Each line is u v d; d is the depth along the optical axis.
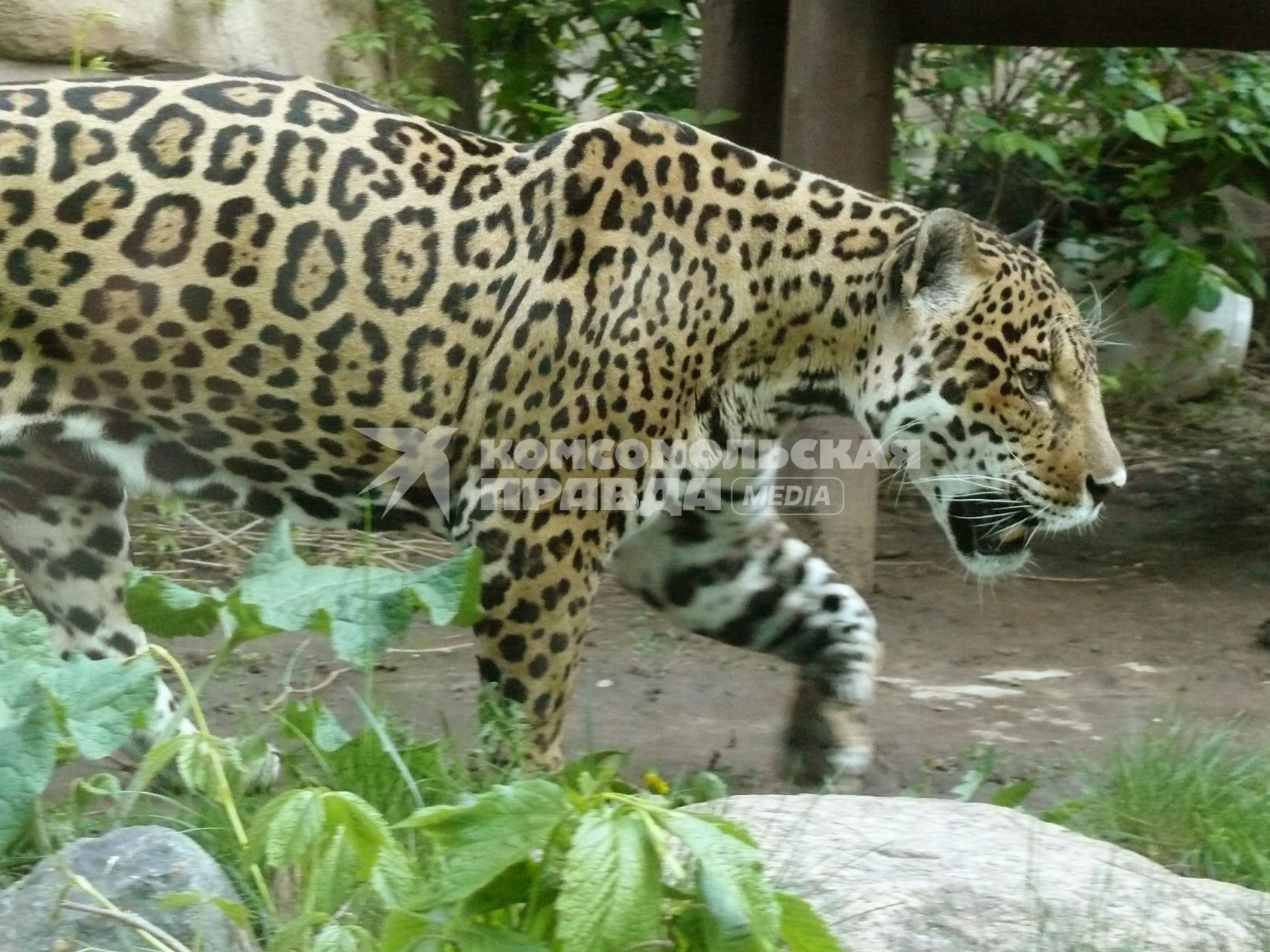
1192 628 8.47
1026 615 8.66
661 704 7.19
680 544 6.19
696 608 6.30
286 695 5.35
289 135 5.22
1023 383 5.83
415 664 7.56
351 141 5.29
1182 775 5.51
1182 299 11.02
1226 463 11.69
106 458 5.41
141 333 5.13
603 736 6.72
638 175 5.52
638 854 3.21
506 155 5.50
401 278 5.28
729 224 5.66
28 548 5.72
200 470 5.53
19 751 4.09
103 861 3.78
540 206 5.42
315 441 5.42
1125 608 8.83
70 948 3.60
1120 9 8.34
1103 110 11.95
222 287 5.15
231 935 3.73
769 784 6.22
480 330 5.36
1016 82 12.85
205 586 8.45
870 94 8.46
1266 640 8.12
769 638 6.27
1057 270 12.80
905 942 3.89
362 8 10.54
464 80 11.20
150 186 5.07
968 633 8.33
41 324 5.07
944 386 5.80
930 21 8.66
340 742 4.84
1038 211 12.83
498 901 3.46
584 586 5.55
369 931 3.91
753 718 7.04
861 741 6.19
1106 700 7.30
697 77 11.63
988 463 5.91
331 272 5.22
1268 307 14.27
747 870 3.22
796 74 8.54
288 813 3.46
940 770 6.37
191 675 7.03
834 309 5.80
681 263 5.53
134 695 4.24
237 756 4.23
